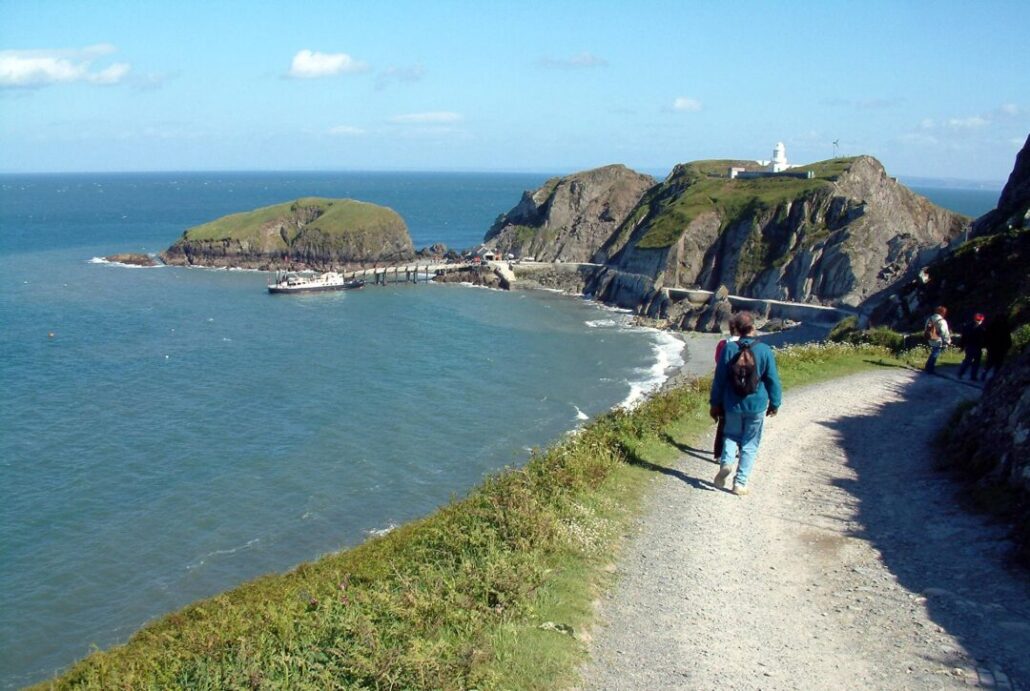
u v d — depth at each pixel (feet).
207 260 480.23
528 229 505.66
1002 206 146.00
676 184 465.47
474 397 184.24
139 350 238.27
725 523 34.99
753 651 24.47
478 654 22.71
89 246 542.98
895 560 30.81
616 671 23.25
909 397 61.11
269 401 179.93
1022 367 40.96
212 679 25.22
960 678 22.52
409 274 434.71
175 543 109.19
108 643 86.74
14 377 201.87
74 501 123.44
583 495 37.06
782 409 57.00
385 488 127.85
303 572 52.21
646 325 307.37
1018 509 33.01
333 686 22.11
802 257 342.64
